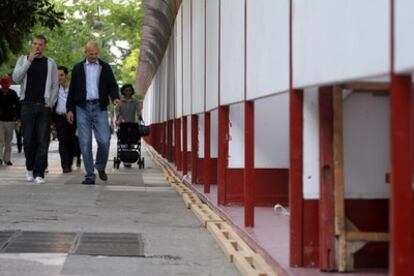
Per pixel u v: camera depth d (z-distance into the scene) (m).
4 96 21.33
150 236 9.28
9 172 18.70
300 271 6.59
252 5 8.80
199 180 15.18
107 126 15.52
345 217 6.70
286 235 8.51
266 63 7.91
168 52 25.73
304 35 6.24
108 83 15.32
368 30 4.64
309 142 6.75
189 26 17.11
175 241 8.98
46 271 7.19
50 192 13.68
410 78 4.11
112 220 10.49
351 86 6.43
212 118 14.66
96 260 7.76
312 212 6.75
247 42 9.12
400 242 4.05
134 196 13.58
